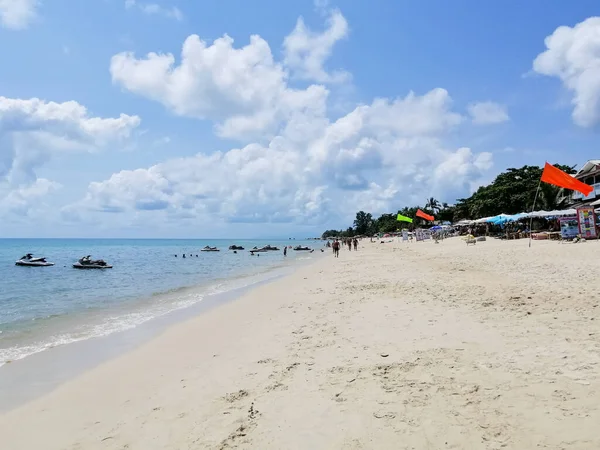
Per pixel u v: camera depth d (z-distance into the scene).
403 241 72.69
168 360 8.50
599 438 3.88
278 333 9.80
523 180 57.28
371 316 10.47
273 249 96.31
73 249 118.62
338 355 7.43
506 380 5.47
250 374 6.94
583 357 6.00
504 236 43.66
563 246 23.70
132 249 119.19
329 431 4.64
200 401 5.98
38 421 5.86
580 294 10.59
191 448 4.59
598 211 30.64
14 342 10.73
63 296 20.45
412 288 14.67
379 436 4.41
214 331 11.02
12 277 31.84
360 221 183.00
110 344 10.34
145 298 19.25
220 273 34.00
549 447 3.84
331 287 17.48
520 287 12.67
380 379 5.99
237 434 4.79
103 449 4.84
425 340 7.80
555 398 4.79
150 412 5.78
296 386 6.11
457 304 10.98
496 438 4.11
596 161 38.12
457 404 4.93
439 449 4.04
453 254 30.09
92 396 6.71
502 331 7.89
